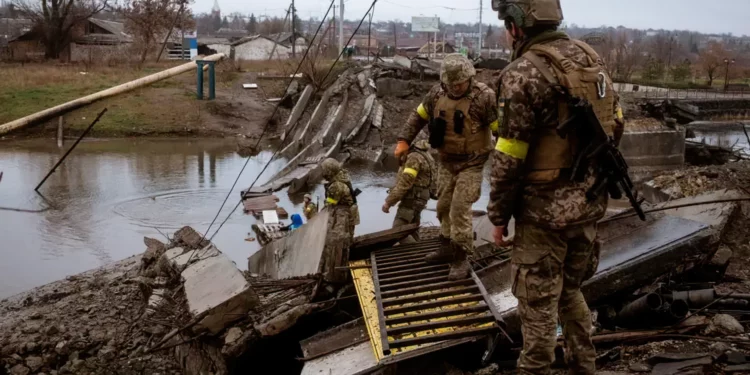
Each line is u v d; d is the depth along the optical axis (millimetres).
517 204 3242
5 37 72688
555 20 3180
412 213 7129
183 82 34219
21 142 25062
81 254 11703
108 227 13570
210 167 20938
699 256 5344
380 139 25453
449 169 5297
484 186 17422
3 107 28531
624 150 20469
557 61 3055
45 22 49125
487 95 4902
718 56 70500
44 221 14047
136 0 51844
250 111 30516
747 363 3936
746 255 6199
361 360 4438
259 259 8211
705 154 21609
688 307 4828
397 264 5844
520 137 3064
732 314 4898
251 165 21516
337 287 5949
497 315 4344
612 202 13195
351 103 27953
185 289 6488
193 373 5766
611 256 5258
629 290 5191
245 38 61188
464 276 5129
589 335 3547
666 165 20750
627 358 4348
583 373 3543
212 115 29484
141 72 37562
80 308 7477
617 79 54062
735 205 6582
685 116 20891
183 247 7922
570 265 3367
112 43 54469
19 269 10742
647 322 4809
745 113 47250
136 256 10531
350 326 5094
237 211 15062
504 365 4488
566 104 3047
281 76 35594
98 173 19438
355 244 6230
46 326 7043
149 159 22156
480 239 6953
